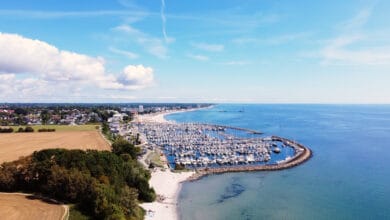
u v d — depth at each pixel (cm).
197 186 10819
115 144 13938
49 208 7162
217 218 7900
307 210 8475
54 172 8088
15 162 9038
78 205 7406
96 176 8519
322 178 11856
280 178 11944
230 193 10044
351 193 9925
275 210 8475
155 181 11100
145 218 7656
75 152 9438
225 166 13825
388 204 8900
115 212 6725
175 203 8994
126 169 9606
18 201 7600
